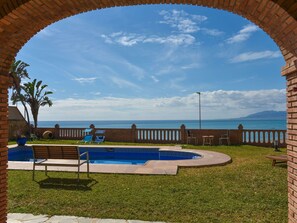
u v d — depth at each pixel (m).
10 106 23.89
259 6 3.61
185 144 18.30
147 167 9.51
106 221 4.89
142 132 19.48
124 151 15.68
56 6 4.09
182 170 9.25
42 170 9.15
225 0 3.94
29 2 3.79
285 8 3.29
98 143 18.81
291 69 3.85
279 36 3.97
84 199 6.08
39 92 25.02
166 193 6.48
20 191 6.73
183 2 4.32
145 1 4.30
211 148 15.83
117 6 4.46
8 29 4.14
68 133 21.83
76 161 8.34
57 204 5.78
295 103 3.86
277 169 9.00
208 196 6.22
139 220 4.94
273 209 5.38
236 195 6.26
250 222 4.78
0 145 4.41
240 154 13.28
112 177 8.17
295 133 3.88
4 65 4.59
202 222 4.82
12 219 4.96
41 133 23.09
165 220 4.93
